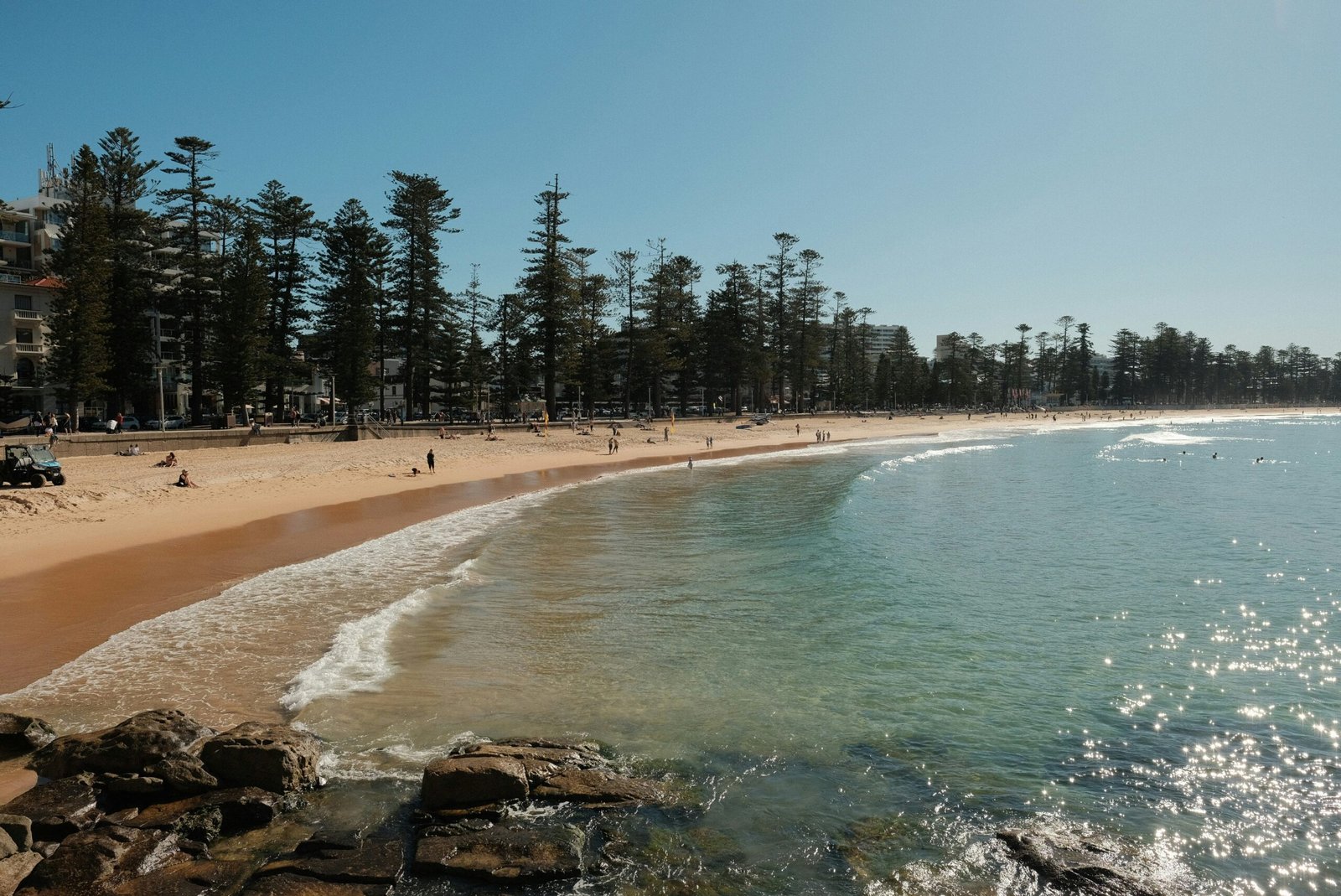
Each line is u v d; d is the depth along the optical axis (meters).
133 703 8.02
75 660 9.34
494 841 5.64
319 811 6.04
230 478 26.80
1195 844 6.00
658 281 73.56
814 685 9.36
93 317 38.12
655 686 9.17
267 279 47.03
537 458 44.06
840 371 107.75
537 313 60.72
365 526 20.31
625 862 5.50
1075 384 153.00
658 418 76.94
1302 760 7.49
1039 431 93.38
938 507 26.77
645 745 7.50
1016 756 7.51
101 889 4.96
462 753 6.75
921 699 8.97
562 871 5.31
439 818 5.93
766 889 5.25
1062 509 26.41
